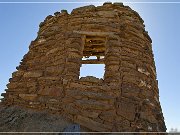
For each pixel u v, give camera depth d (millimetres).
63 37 7441
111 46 7094
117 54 6949
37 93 6438
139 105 6293
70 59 6855
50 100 6141
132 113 6039
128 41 7418
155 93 7199
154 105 6758
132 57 7109
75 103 5926
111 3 8164
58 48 7266
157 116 6668
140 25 8164
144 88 6773
